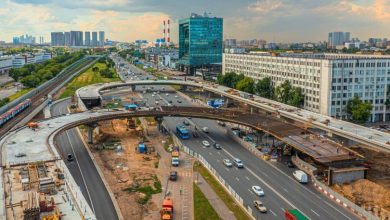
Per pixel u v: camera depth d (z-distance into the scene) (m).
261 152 196.00
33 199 100.31
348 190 149.00
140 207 135.25
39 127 189.25
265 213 132.25
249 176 167.62
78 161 182.88
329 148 174.12
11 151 146.62
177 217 127.88
